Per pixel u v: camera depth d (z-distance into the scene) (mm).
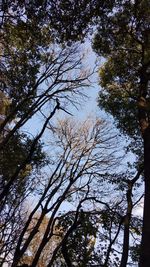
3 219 14570
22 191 15984
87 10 11938
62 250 15039
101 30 14906
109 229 16172
